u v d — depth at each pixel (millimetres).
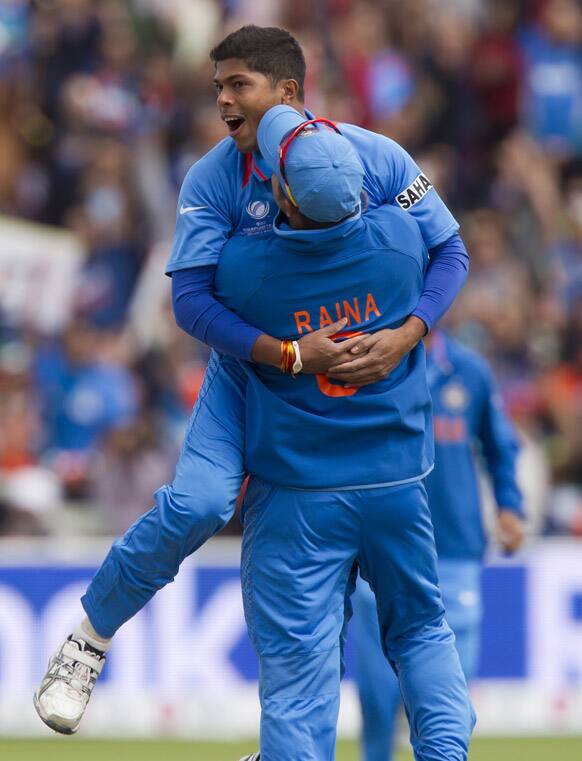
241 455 14844
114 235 38094
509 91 43562
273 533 14734
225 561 28766
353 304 14414
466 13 44938
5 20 40531
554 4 45000
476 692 28719
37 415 34375
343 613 15234
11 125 39562
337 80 42281
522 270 40500
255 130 14391
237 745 27531
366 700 20797
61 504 32906
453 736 14680
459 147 43312
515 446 22359
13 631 28266
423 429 14945
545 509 34312
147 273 37875
